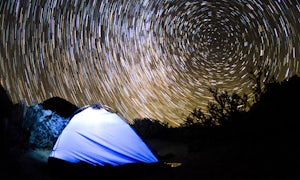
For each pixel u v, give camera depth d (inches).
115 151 210.7
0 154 185.2
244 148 199.3
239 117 242.7
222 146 227.3
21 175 171.8
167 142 313.1
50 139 234.5
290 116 208.1
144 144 222.8
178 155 248.5
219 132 254.1
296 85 232.7
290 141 183.9
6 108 226.7
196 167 189.0
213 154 211.3
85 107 236.1
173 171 195.8
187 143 293.0
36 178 175.8
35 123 234.2
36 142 227.0
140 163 208.1
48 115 245.3
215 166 180.2
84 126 215.8
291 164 153.1
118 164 205.0
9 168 173.8
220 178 158.7
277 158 164.2
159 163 212.2
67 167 195.2
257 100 259.0
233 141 230.2
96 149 207.5
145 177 193.0
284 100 221.3
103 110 230.2
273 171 150.9
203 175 169.8
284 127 203.3
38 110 245.1
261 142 200.1
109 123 222.7
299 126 198.8
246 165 168.2
